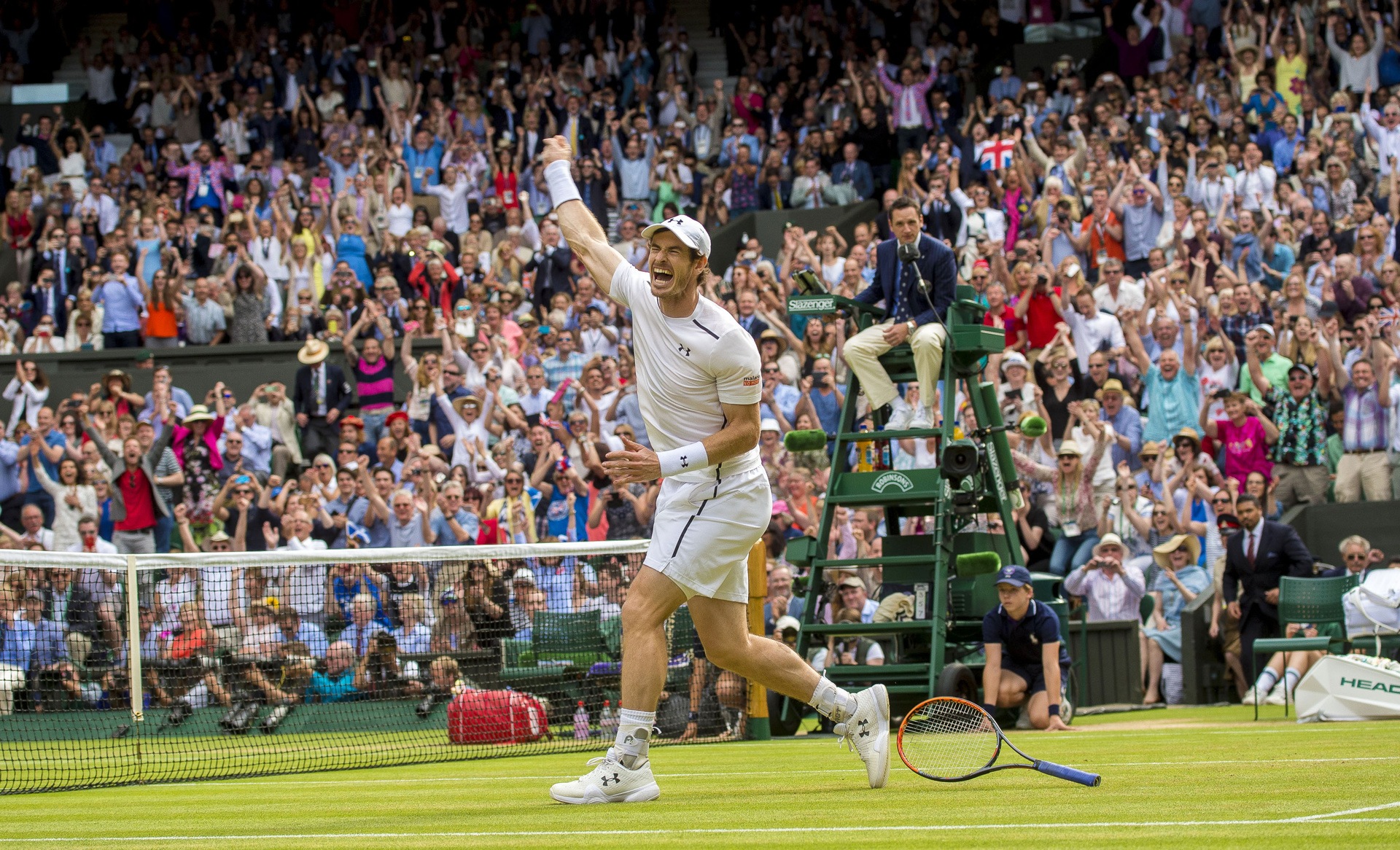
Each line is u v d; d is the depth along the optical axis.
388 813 5.78
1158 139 22.08
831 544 15.64
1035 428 11.57
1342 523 16.52
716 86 26.44
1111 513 15.95
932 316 11.16
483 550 10.22
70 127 28.22
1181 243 19.19
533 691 11.82
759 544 10.77
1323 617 13.96
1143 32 25.11
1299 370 17.03
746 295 18.95
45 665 11.70
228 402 19.86
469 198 25.25
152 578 12.02
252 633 12.16
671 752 9.58
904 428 11.87
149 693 11.87
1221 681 15.30
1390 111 21.91
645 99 26.97
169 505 18.64
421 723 12.05
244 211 25.14
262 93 28.31
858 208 23.33
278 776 8.83
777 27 28.05
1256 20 23.98
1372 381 16.62
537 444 17.38
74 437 19.64
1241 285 18.38
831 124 25.55
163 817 5.93
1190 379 17.22
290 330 22.42
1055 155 22.14
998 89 25.02
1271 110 22.72
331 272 23.70
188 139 28.14
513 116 26.92
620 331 20.86
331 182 25.69
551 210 25.25
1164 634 15.15
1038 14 26.52
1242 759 7.35
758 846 4.15
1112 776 6.46
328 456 18.88
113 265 23.06
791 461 16.92
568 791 5.86
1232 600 15.02
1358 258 19.05
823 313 11.58
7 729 11.61
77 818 5.99
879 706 6.13
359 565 12.24
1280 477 17.08
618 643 11.77
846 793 5.91
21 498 19.00
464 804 6.12
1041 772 6.22
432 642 12.10
